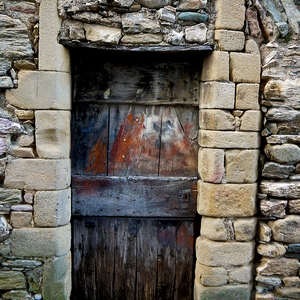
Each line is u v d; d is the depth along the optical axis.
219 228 2.26
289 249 2.28
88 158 2.48
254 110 2.23
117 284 2.57
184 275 2.58
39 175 2.16
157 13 2.15
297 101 2.22
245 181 2.25
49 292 2.21
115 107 2.47
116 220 2.53
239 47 2.20
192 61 2.43
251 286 2.33
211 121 2.22
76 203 2.48
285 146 2.23
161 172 2.51
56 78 2.12
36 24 2.12
